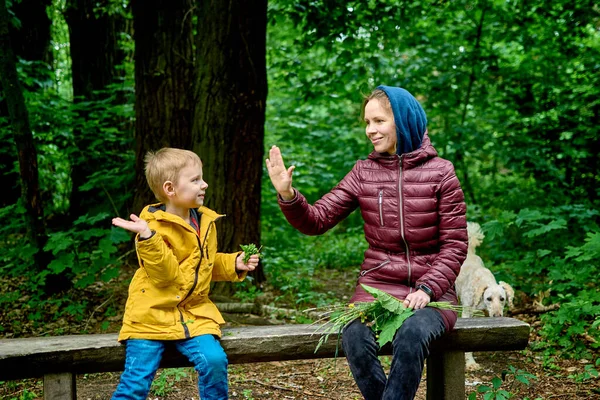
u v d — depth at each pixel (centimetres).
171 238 243
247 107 564
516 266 554
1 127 690
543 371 389
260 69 570
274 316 504
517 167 820
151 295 240
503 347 274
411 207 263
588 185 813
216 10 550
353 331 248
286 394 351
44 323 481
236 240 573
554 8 825
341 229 1130
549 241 673
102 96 805
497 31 866
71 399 248
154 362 238
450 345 269
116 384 370
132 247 659
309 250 875
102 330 471
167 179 249
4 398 343
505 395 287
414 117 267
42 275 502
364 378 241
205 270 252
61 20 1041
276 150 257
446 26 923
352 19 717
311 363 410
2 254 569
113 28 828
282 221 938
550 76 851
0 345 249
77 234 501
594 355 409
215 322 254
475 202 959
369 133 274
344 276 722
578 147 813
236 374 386
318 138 1073
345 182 282
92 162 738
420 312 245
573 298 440
